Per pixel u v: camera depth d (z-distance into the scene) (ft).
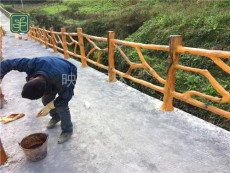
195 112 14.26
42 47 31.55
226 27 19.70
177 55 9.01
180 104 15.19
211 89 14.87
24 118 10.48
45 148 7.45
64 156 7.59
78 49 37.04
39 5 106.42
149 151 7.61
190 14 25.20
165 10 33.09
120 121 9.69
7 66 6.58
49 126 9.32
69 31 41.37
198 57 18.49
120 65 23.24
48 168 7.07
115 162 7.17
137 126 9.21
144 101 11.61
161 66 19.53
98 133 8.84
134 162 7.13
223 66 7.29
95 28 36.81
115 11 47.93
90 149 7.88
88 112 10.67
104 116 10.21
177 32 22.67
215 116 13.32
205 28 20.61
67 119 8.16
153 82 17.78
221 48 18.28
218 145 7.74
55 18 53.06
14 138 8.81
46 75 6.23
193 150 7.54
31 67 6.50
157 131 8.77
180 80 16.85
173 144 7.91
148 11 34.17
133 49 24.20
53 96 7.87
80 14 53.67
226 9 24.41
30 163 7.34
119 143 8.13
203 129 8.72
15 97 13.23
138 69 20.13
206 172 6.55
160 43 23.25
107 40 13.83
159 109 10.57
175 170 6.70
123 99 12.03
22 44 35.04
